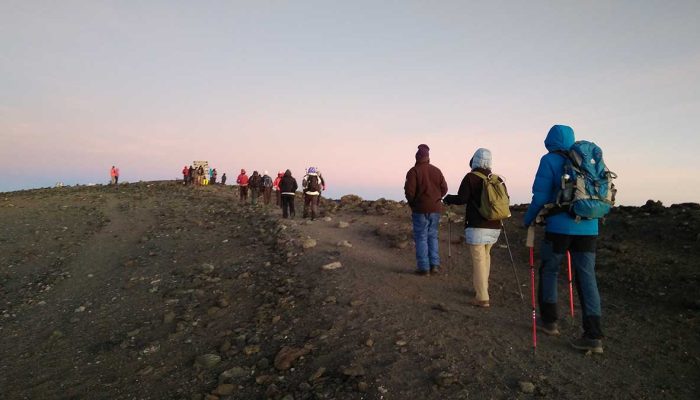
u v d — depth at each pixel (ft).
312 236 34.45
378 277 22.36
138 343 18.40
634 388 11.38
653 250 23.26
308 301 19.60
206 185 118.93
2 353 19.06
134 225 54.13
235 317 19.74
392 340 14.67
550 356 13.20
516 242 29.17
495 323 15.92
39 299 27.32
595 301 13.24
